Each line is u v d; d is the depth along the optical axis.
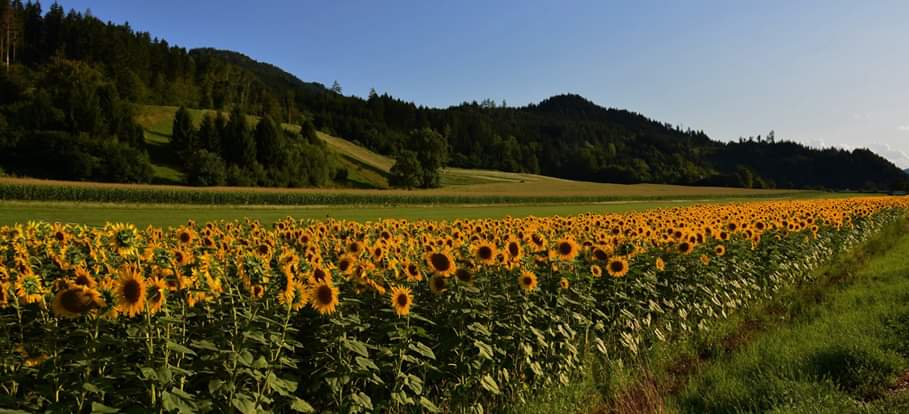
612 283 7.64
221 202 53.50
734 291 9.69
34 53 138.50
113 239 5.03
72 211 39.09
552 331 6.18
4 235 8.31
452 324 5.56
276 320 4.74
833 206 27.09
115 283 3.90
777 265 11.40
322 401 5.12
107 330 4.41
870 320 8.25
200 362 4.24
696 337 8.32
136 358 4.34
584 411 5.75
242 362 3.99
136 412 3.56
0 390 4.17
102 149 79.19
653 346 7.55
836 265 14.85
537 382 6.02
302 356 5.36
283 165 97.12
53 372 3.86
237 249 7.87
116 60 139.00
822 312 9.21
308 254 7.55
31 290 4.17
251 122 121.81
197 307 5.02
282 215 43.28
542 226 14.19
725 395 5.73
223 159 91.62
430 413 5.25
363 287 5.72
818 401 5.29
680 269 8.79
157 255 4.92
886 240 20.62
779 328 8.52
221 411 3.95
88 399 3.96
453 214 50.91
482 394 5.81
